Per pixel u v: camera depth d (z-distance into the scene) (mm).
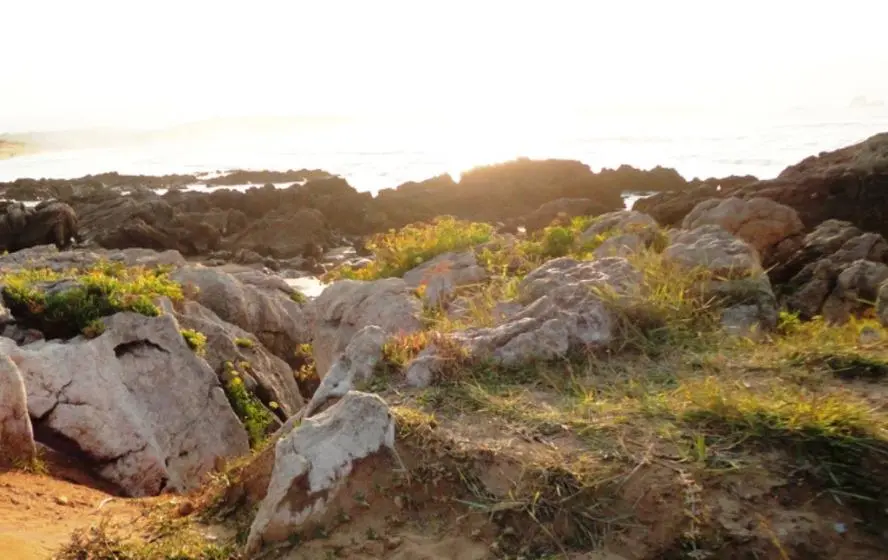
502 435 3746
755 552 2871
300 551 3334
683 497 3121
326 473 3518
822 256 12133
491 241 11312
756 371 4215
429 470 3557
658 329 4836
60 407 7863
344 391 4543
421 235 12008
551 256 9727
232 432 9422
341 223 39000
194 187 67625
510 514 3283
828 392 3852
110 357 8688
